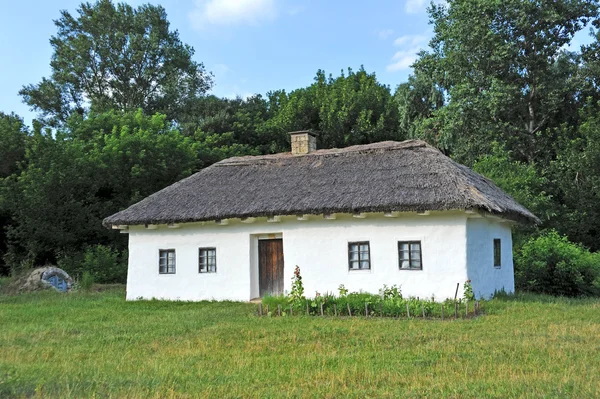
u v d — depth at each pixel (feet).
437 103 101.14
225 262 52.60
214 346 29.68
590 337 29.58
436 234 45.32
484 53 88.07
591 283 58.95
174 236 54.70
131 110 116.88
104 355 27.86
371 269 47.21
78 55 123.54
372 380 22.04
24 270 70.90
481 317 37.17
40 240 77.00
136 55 124.67
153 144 90.38
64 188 77.71
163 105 132.26
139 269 55.57
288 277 49.90
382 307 39.04
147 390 20.93
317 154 58.29
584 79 89.51
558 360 24.49
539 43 86.94
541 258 60.34
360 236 47.88
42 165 77.36
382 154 54.39
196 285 53.31
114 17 126.72
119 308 47.52
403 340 29.78
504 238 56.29
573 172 85.92
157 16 131.75
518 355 25.61
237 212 50.01
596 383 20.63
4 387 21.21
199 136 110.83
